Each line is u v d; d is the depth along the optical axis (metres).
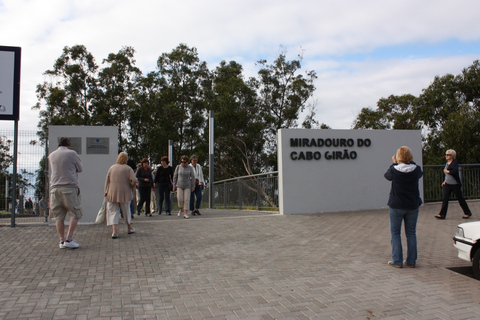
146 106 44.62
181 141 46.91
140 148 45.59
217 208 20.02
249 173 41.47
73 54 43.09
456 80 33.88
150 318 4.17
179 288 5.14
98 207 10.24
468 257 5.78
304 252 7.11
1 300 4.60
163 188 13.20
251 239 8.14
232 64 51.84
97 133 10.32
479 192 14.04
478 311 4.48
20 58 9.27
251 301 4.71
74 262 6.26
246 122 43.94
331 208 12.21
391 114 40.75
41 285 5.15
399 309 4.52
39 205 9.77
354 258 6.71
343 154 12.40
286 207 11.81
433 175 13.62
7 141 9.64
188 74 48.72
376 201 12.67
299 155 12.00
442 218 10.50
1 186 9.65
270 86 47.66
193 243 7.74
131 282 5.35
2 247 7.20
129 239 8.05
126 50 45.88
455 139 29.33
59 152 7.02
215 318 4.21
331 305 4.62
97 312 4.30
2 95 9.21
